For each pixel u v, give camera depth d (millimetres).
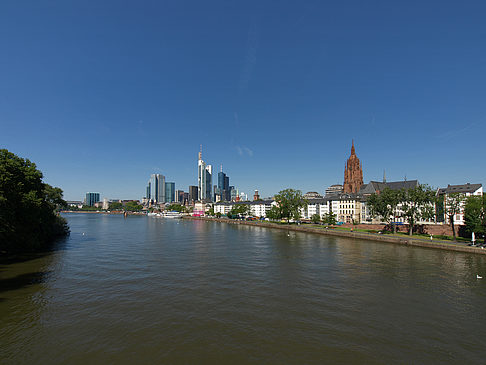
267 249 74688
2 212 52125
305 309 31062
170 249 74188
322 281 42312
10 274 45656
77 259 58750
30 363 20375
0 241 60250
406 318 28828
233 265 53531
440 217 119125
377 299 34438
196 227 165250
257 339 24156
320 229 124750
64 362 20531
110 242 88875
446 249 73312
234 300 33812
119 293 36219
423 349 22734
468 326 27094
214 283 41031
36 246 70500
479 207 77375
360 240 97000
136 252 68688
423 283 41344
